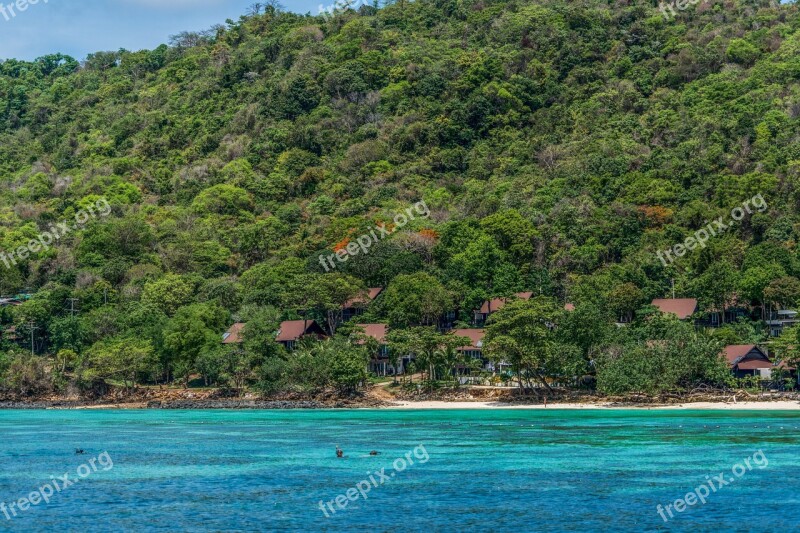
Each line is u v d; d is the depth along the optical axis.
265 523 102.50
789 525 98.56
